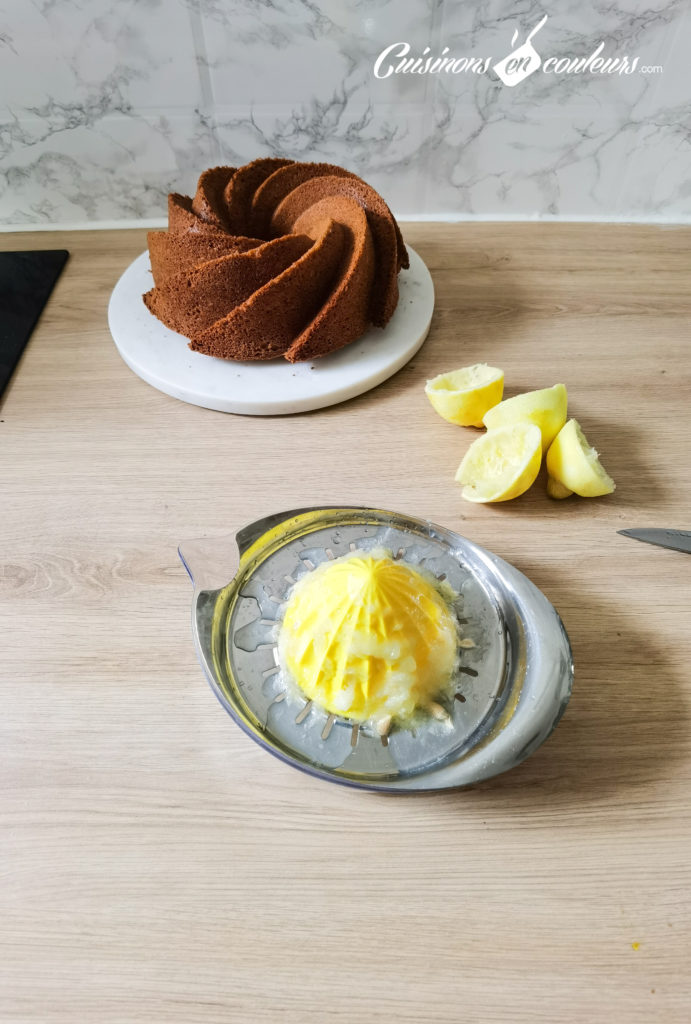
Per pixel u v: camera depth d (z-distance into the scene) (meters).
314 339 0.69
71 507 0.65
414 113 0.82
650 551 0.62
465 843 0.51
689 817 0.51
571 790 0.52
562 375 0.73
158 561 0.62
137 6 0.74
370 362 0.72
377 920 0.48
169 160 0.85
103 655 0.57
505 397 0.71
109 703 0.55
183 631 0.58
